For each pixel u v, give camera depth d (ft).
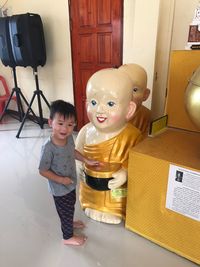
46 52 9.71
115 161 4.30
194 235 3.56
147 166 3.67
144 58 6.00
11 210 5.11
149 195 3.84
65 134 3.56
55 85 10.09
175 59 4.46
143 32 5.82
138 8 5.72
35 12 9.46
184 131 4.65
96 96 3.97
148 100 6.22
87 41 8.22
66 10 8.38
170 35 5.89
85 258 3.87
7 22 8.66
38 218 4.85
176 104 4.66
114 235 4.36
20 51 8.62
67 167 3.82
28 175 6.56
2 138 9.37
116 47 7.53
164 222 3.84
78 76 9.02
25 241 4.25
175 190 3.49
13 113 12.49
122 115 4.04
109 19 7.38
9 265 3.76
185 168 3.26
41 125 10.28
